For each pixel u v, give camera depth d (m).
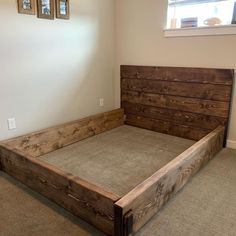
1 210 1.68
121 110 3.49
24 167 1.95
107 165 2.33
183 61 2.90
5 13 2.22
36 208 1.70
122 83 3.47
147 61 3.21
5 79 2.34
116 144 2.84
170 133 3.15
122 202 1.30
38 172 1.81
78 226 1.53
